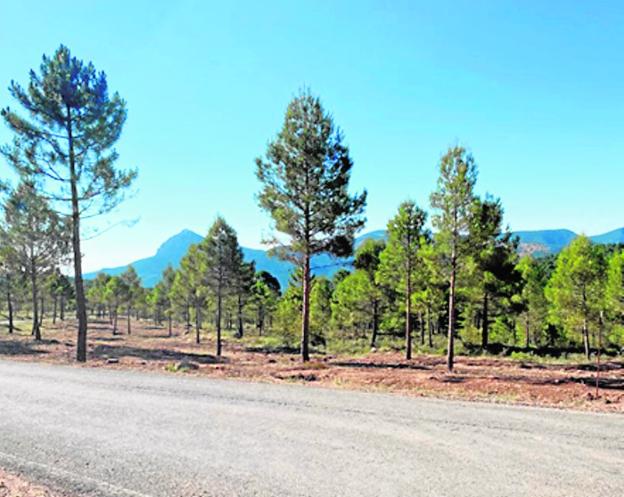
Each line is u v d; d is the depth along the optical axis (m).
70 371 12.55
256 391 9.59
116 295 57.91
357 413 7.60
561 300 27.62
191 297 43.50
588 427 6.78
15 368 13.20
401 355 26.45
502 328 41.12
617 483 4.70
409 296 24.67
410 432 6.49
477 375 14.55
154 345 35.59
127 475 4.93
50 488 4.64
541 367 19.03
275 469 5.08
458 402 8.62
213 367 14.82
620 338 30.89
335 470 5.05
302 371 14.61
